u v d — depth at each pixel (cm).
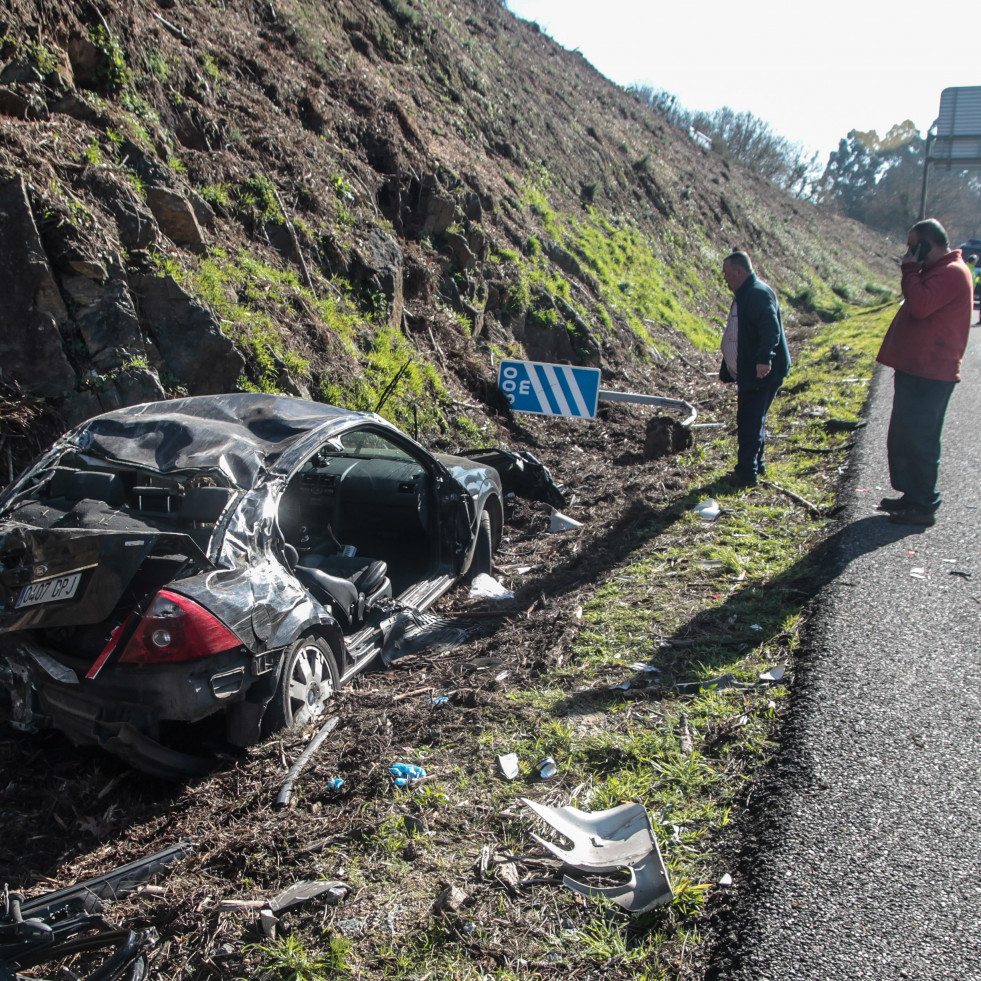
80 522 335
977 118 3141
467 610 532
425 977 235
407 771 336
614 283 1714
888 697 371
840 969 233
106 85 738
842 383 1177
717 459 849
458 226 1177
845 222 6244
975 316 2289
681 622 466
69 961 257
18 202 563
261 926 256
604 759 341
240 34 1049
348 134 1083
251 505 368
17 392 550
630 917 255
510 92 2044
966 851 278
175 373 632
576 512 743
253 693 354
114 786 346
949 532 570
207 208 751
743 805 306
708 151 4331
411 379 880
